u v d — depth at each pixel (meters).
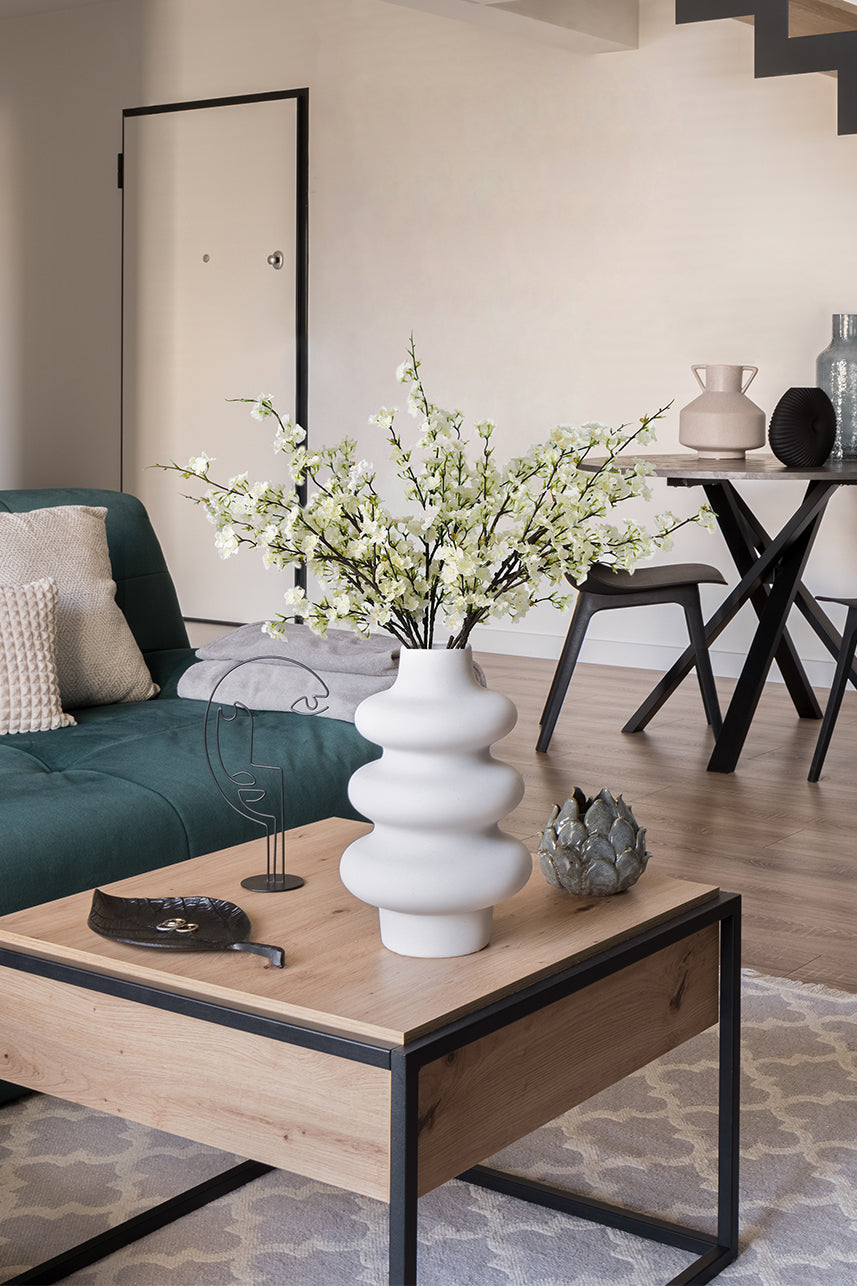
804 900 3.03
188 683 2.94
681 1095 2.10
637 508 5.91
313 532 1.39
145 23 7.01
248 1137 1.34
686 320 5.71
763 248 5.51
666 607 5.85
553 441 1.45
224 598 7.07
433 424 1.41
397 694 1.44
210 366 6.99
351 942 1.49
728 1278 1.63
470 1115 1.33
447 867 1.41
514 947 1.49
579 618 4.36
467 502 1.43
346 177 6.51
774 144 5.44
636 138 5.74
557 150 5.93
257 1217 1.75
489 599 1.42
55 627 2.79
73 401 7.45
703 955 1.69
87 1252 1.64
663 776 4.11
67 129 7.32
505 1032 1.37
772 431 4.18
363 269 6.51
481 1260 1.67
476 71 6.09
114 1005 1.43
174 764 2.40
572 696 5.31
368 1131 1.26
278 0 6.60
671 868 3.25
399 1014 1.29
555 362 6.04
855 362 4.57
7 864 1.98
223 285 6.91
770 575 5.03
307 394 6.73
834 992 2.48
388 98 6.34
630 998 1.56
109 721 2.72
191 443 7.09
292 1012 1.31
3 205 7.57
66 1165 1.88
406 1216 1.24
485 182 6.13
